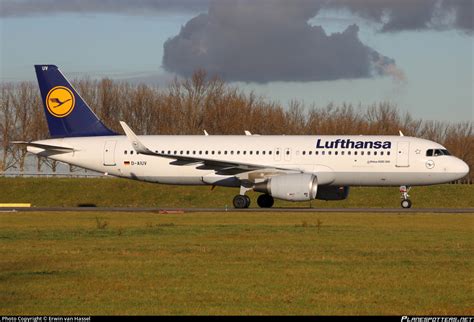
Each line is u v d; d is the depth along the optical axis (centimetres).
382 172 14925
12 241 8925
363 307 5238
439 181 14850
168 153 15912
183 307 5216
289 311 5103
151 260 7244
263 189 14875
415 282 6112
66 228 10738
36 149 16525
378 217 12638
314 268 6769
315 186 14412
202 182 15888
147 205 19612
